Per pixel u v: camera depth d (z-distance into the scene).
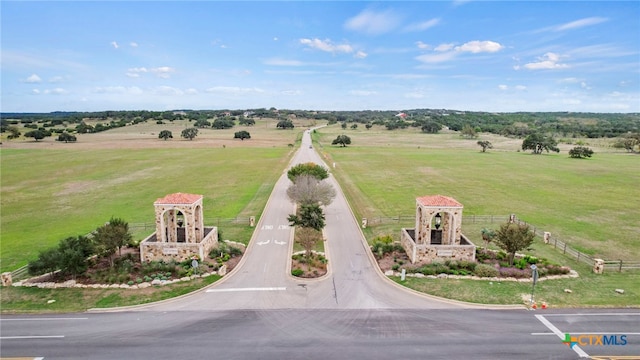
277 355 22.89
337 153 128.75
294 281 33.06
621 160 116.06
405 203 61.31
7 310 28.62
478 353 22.97
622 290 30.69
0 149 136.75
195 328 26.00
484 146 139.25
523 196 66.75
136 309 28.72
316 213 40.72
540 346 23.61
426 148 149.50
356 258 38.16
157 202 37.16
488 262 36.03
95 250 35.16
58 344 24.36
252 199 63.62
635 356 22.56
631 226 49.56
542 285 31.78
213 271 34.88
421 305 28.91
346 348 23.53
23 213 57.00
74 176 86.38
